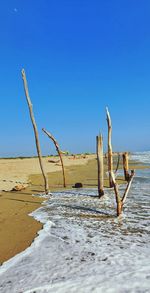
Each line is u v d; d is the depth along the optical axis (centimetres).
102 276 685
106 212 1397
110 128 1798
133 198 1755
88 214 1365
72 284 651
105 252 847
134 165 5038
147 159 7300
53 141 2434
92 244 923
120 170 4078
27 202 1714
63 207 1548
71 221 1230
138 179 2806
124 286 634
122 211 1399
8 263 783
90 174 3516
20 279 687
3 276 708
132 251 849
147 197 1778
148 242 932
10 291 632
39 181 2900
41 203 1683
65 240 968
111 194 1980
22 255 838
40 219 1265
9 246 920
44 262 783
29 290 633
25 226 1147
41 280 677
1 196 1966
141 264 748
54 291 624
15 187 2248
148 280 658
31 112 2016
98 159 1795
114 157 8594
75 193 2067
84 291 619
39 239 977
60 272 716
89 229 1101
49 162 5841
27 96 2003
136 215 1313
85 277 683
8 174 3422
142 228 1100
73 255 829
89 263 766
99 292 613
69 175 3441
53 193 2095
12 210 1477
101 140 1797
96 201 1720
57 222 1213
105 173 3728
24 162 5562
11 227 1136
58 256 824
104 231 1070
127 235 1015
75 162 6088
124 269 720
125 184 2466
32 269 740
